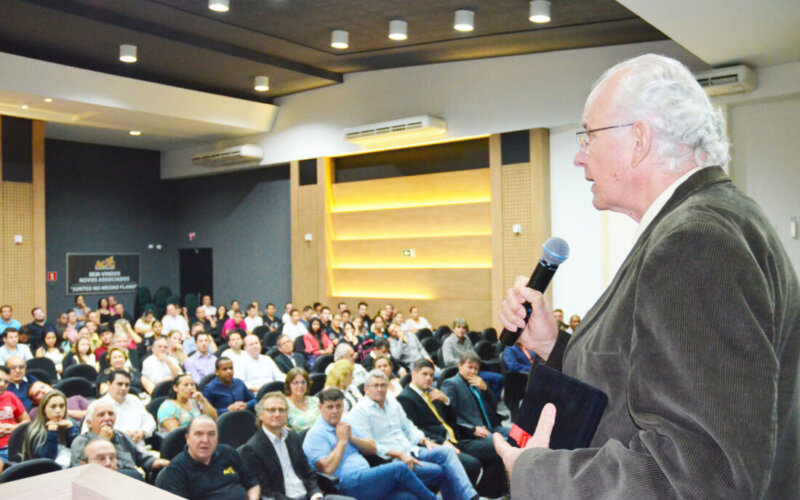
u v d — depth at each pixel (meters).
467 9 7.65
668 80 0.86
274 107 12.92
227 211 14.94
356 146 11.90
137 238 15.53
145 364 6.78
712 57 6.79
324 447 4.18
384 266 11.91
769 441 0.62
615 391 0.79
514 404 6.13
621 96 0.88
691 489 0.61
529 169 9.81
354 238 12.38
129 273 15.35
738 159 7.71
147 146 15.16
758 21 5.48
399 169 11.82
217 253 15.16
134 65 10.32
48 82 9.79
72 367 6.61
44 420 4.40
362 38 9.14
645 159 0.86
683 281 0.69
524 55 9.77
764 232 0.78
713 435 0.62
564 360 0.92
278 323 12.30
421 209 11.45
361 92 11.63
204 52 9.56
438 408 5.17
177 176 15.60
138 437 4.72
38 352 8.11
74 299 14.40
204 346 7.26
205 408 5.15
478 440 5.00
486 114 10.19
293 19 8.31
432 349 9.01
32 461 3.48
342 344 6.64
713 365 0.64
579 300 9.53
